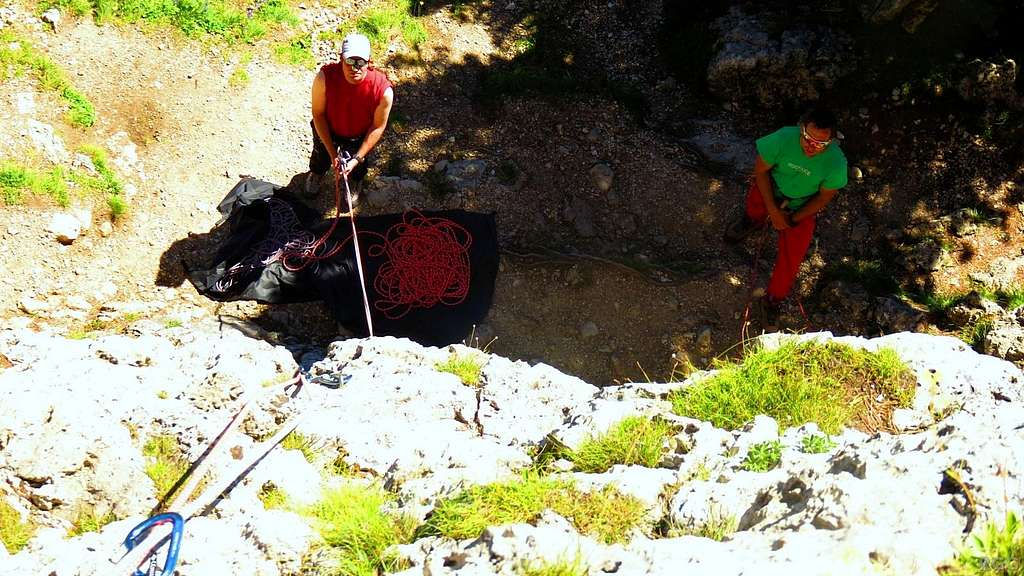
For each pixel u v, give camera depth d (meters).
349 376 5.23
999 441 3.21
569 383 5.34
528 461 4.15
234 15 8.90
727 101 9.41
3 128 7.52
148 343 5.38
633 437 4.19
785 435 4.20
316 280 7.27
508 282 7.95
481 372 5.44
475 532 3.38
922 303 8.19
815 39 9.12
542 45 9.73
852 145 8.95
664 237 8.48
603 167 8.70
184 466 4.01
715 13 9.67
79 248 7.45
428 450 4.20
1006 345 7.40
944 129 8.87
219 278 7.26
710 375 4.96
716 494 3.53
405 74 9.16
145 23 8.55
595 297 7.99
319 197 8.16
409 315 7.31
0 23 8.09
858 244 8.59
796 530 2.99
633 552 3.01
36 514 3.65
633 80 9.63
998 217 8.59
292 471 4.00
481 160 8.62
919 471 3.13
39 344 5.22
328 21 9.28
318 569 3.32
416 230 7.52
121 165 7.91
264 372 5.11
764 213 7.52
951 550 2.67
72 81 8.07
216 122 8.38
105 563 3.18
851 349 4.81
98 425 3.84
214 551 3.29
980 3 9.03
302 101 8.77
